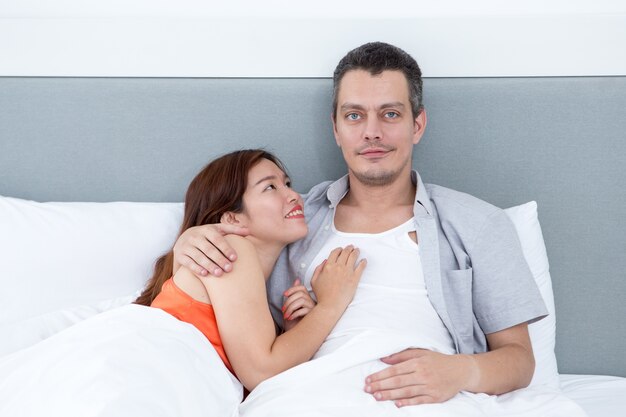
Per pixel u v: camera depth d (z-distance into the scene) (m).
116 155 1.71
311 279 1.39
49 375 1.07
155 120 1.70
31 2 1.75
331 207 1.55
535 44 1.63
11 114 1.70
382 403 1.13
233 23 1.67
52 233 1.48
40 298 1.43
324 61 1.68
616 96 1.61
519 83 1.63
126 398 1.00
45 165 1.71
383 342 1.20
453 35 1.64
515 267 1.38
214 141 1.70
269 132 1.69
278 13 1.74
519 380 1.28
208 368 1.16
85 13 1.75
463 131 1.65
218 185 1.41
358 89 1.43
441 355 1.21
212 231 1.30
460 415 1.12
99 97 1.69
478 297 1.39
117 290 1.47
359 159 1.45
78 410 0.98
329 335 1.33
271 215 1.39
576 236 1.63
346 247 1.42
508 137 1.64
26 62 1.70
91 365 1.06
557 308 1.64
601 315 1.63
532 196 1.64
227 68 1.69
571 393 1.49
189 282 1.29
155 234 1.53
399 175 1.47
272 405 1.12
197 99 1.69
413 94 1.47
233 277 1.26
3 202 1.53
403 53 1.48
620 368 1.63
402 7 1.72
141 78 1.70
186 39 1.68
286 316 1.37
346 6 1.73
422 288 1.39
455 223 1.42
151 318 1.19
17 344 1.30
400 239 1.45
